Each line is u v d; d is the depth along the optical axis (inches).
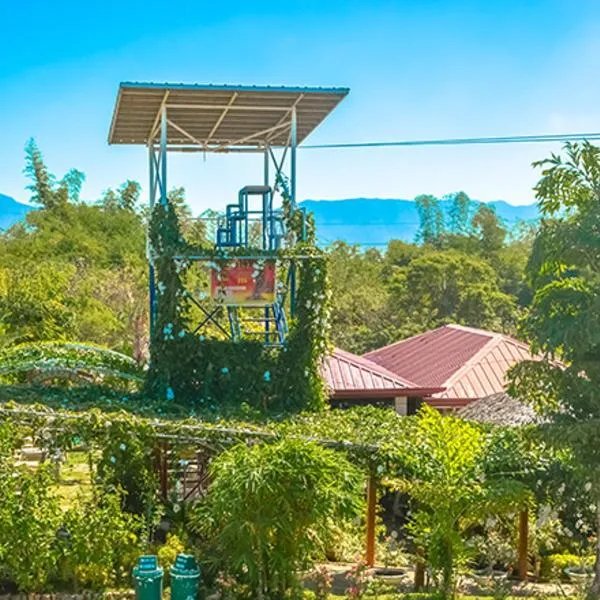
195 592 475.2
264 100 766.5
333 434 576.1
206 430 558.6
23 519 483.8
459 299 2160.4
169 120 811.4
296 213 773.3
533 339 496.7
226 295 740.7
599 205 491.2
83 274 1734.7
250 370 737.0
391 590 520.1
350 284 2346.2
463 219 3882.9
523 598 507.2
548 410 518.6
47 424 547.5
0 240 2252.7
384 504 727.7
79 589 495.8
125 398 705.6
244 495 461.1
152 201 858.1
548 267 506.3
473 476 524.4
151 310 755.4
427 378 1114.7
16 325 1158.3
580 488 558.3
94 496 543.5
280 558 472.7
